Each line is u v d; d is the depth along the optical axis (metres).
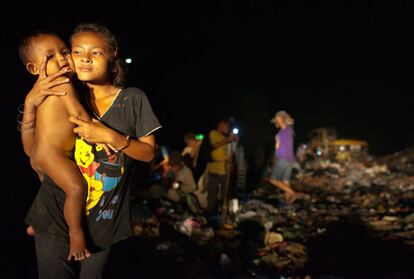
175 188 9.38
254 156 15.95
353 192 12.45
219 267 5.91
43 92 2.51
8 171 7.52
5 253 5.38
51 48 2.55
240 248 6.76
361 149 21.28
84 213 2.61
